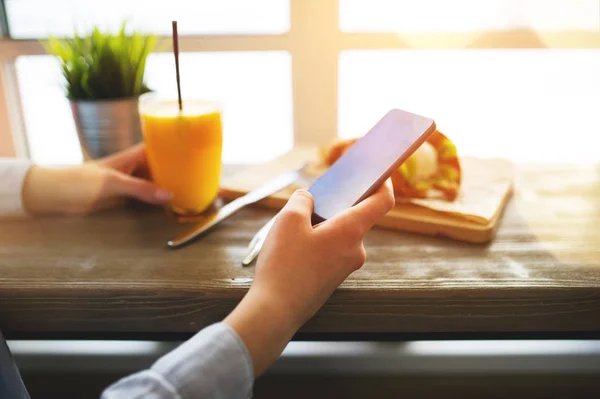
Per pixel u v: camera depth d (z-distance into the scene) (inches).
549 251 22.7
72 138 44.0
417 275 20.9
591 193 29.0
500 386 38.6
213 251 23.4
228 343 16.0
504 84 42.2
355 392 38.9
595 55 40.7
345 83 42.3
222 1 38.8
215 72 42.1
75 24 36.0
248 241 24.4
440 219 24.5
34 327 21.0
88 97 30.4
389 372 39.0
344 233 18.3
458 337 20.5
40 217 27.4
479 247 23.2
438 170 27.0
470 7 38.6
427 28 39.3
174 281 20.8
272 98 43.3
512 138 44.3
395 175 26.0
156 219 27.0
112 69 29.9
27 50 39.3
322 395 38.7
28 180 27.5
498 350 38.1
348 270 18.7
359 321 20.3
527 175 31.9
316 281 17.7
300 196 19.9
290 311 17.2
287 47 38.9
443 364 38.7
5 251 23.6
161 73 41.5
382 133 22.6
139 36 32.0
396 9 38.9
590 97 42.3
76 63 30.0
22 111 42.4
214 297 20.2
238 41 38.8
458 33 38.3
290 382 39.3
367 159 21.7
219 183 29.3
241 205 26.2
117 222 26.7
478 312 20.0
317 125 41.4
